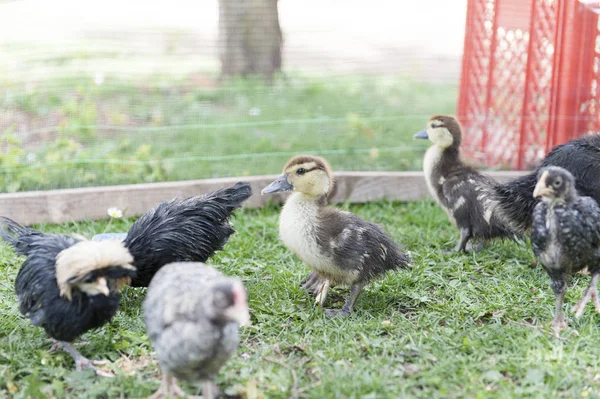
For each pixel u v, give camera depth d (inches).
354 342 61.3
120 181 85.4
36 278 59.4
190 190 82.6
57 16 106.8
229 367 58.9
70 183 83.9
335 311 66.2
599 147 68.6
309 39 118.9
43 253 60.5
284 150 96.3
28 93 96.3
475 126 91.2
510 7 86.9
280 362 59.4
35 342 62.0
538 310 65.7
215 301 51.8
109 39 109.6
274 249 75.9
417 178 85.4
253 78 114.2
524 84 87.2
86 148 91.7
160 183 83.0
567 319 64.3
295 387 56.6
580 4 83.0
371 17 128.6
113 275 57.4
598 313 64.5
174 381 56.9
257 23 113.3
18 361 59.6
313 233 65.6
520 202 67.9
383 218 82.0
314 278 69.5
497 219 72.5
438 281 70.1
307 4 129.8
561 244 60.5
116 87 106.7
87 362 59.7
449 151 77.4
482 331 62.9
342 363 59.2
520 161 88.7
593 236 60.2
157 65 113.4
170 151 93.7
